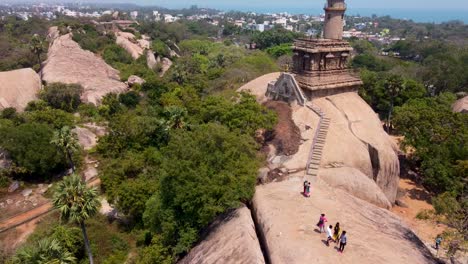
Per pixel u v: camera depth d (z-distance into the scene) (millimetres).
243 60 90062
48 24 159625
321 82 44625
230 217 29719
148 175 45188
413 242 26875
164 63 125625
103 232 40906
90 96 75312
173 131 50344
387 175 39531
